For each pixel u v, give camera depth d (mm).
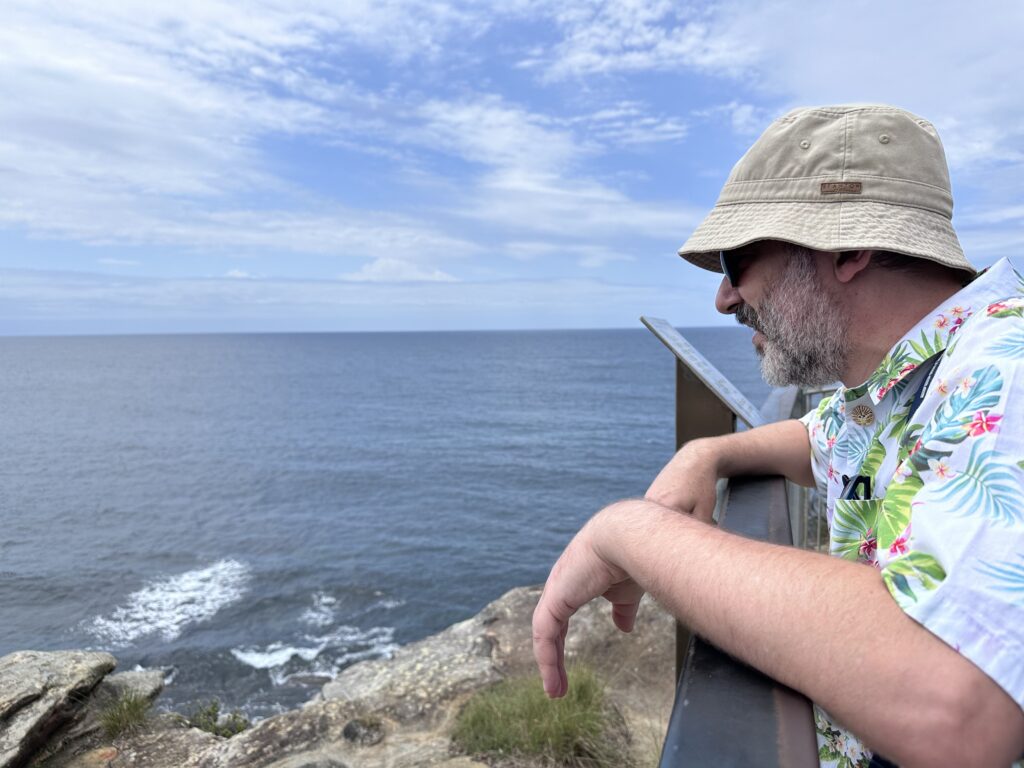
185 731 4785
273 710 16812
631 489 47688
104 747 4598
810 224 1064
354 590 26406
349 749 4336
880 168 1043
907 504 781
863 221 1032
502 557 31453
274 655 20188
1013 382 746
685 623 842
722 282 1313
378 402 112438
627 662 5430
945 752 587
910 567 679
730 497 1456
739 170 1182
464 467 55719
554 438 71750
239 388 141750
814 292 1121
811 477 1628
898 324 1083
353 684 5285
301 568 29219
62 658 5168
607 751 4152
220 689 18062
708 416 2068
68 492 46938
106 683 5199
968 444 730
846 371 1154
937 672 605
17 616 24094
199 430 80812
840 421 1459
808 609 705
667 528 927
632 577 944
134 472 54562
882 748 627
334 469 55094
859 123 1060
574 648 5629
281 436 75125
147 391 136375
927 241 1021
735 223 1146
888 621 656
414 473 53344
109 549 32656
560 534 35812
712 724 659
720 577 797
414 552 31938
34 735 4430
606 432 75812
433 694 4941
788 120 1126
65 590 26719
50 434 77375
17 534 35625
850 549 1146
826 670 663
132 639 21688
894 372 1054
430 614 24234
